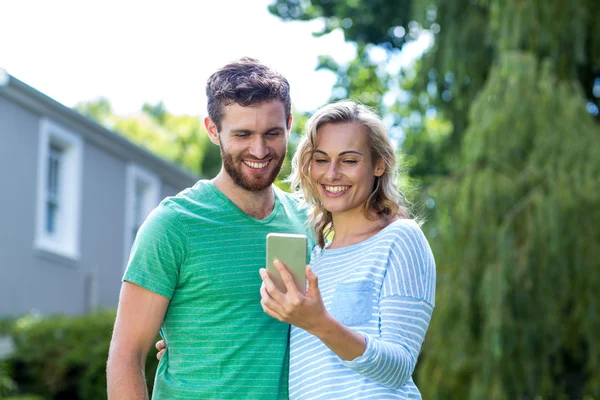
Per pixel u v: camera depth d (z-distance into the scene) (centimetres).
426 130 1702
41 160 1245
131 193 1508
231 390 316
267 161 324
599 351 830
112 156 1446
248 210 333
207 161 3039
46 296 1262
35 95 1195
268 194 338
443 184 865
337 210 321
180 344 323
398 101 1759
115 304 1456
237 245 325
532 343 814
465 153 878
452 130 1273
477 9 1132
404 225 309
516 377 808
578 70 1020
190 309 321
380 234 311
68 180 1324
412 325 295
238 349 318
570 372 902
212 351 319
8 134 1174
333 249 324
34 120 1227
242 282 321
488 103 877
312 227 344
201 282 319
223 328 319
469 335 818
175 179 1692
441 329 827
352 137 316
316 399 301
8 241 1176
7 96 1162
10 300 1180
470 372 818
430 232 856
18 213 1198
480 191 838
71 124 1307
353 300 302
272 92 320
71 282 1330
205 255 320
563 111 858
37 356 1141
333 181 319
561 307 824
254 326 320
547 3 928
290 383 315
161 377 328
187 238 319
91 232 1381
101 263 1412
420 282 300
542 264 819
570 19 934
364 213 326
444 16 1141
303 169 325
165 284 317
